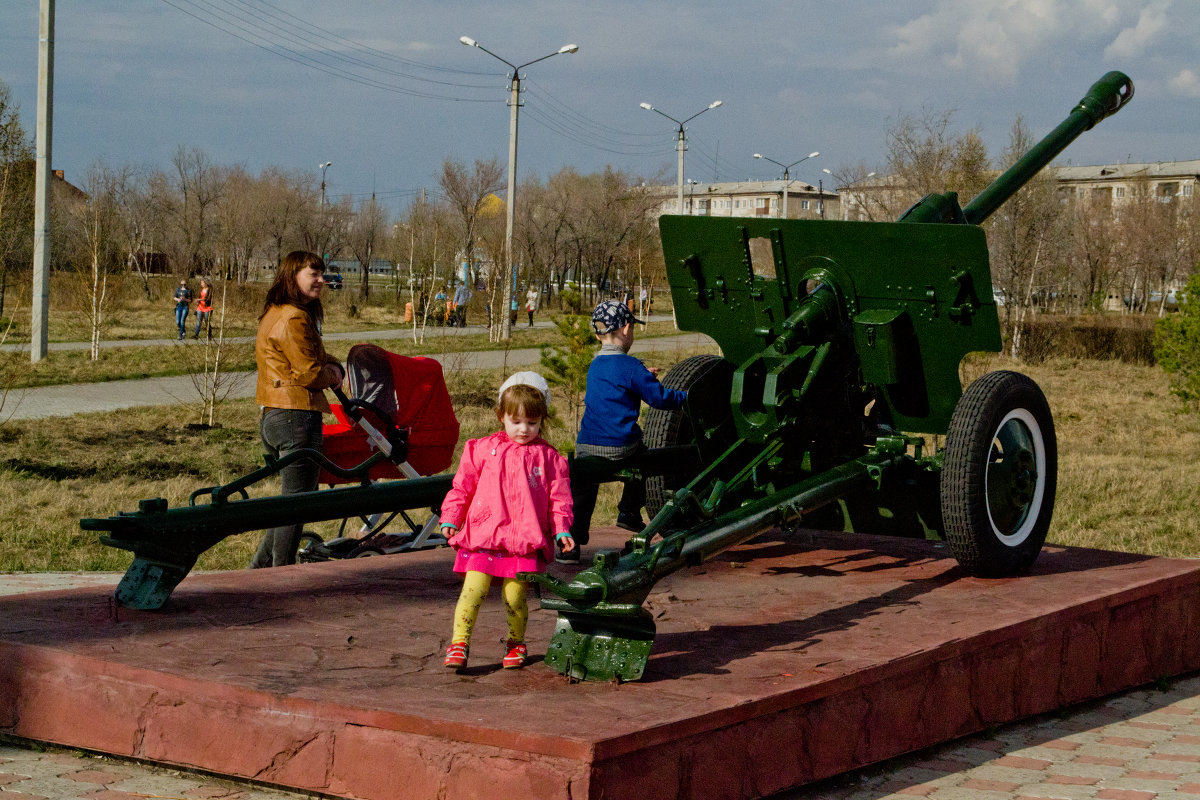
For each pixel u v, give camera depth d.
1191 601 6.28
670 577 5.88
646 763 3.34
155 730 3.87
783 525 5.14
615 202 62.41
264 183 63.47
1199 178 114.19
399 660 4.20
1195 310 23.73
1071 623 5.29
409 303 44.47
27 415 19.05
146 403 21.27
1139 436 21.83
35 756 4.05
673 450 6.20
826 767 3.99
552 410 15.80
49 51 24.58
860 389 6.40
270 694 3.67
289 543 6.54
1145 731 5.11
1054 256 40.94
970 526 5.68
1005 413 5.85
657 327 47.69
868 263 6.03
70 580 7.80
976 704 4.73
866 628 4.77
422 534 6.93
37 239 25.38
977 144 36.28
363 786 3.50
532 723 3.37
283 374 6.43
